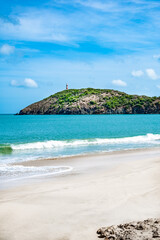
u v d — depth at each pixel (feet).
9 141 110.11
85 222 18.24
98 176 36.14
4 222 18.51
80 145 86.07
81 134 145.48
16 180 35.53
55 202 23.27
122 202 22.75
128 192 26.04
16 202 23.47
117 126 220.23
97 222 18.16
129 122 290.97
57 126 233.35
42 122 319.88
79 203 22.85
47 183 32.63
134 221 17.47
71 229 17.08
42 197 25.09
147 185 28.84
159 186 27.99
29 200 24.09
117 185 29.40
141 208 20.95
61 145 86.17
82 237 15.84
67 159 55.98
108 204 22.33
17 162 52.90
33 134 151.33
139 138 106.32
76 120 368.68
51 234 16.40
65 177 36.70
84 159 55.47
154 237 14.26
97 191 26.91
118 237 14.88
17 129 198.70
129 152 66.69
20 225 17.94
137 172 36.65
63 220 18.70
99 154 63.62
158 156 58.54
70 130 181.16
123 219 18.60
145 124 247.91
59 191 27.35
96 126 224.53
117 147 79.66
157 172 36.22
